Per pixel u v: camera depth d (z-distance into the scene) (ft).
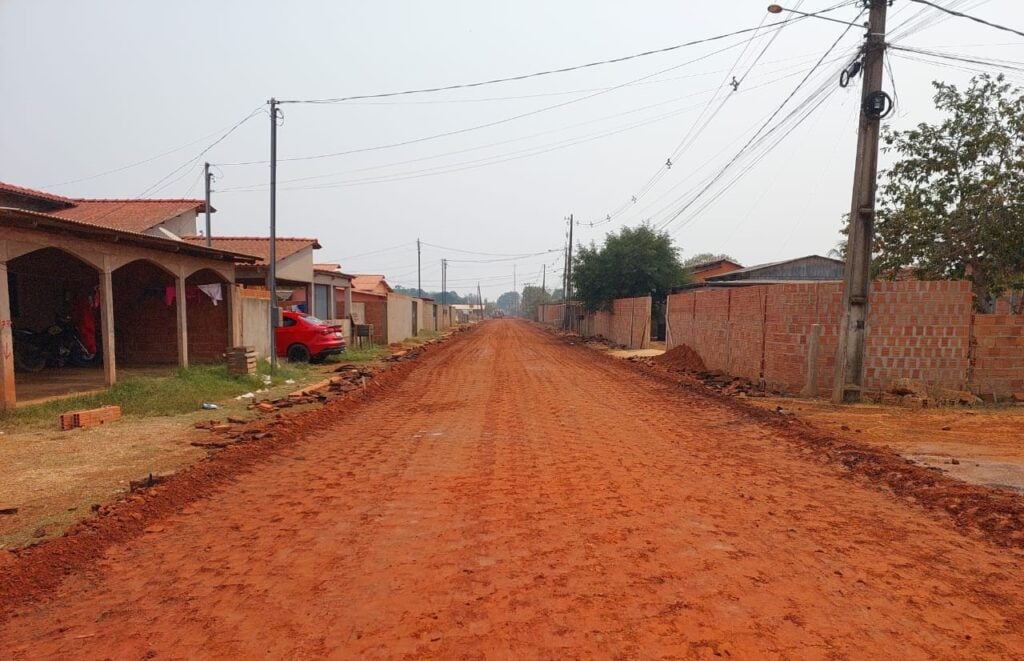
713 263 147.33
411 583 13.29
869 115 38.60
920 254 57.88
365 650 10.60
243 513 18.31
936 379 39.58
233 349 48.03
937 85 56.59
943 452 25.26
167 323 57.93
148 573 14.06
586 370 64.28
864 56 38.91
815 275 118.11
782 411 35.45
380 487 20.85
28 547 15.16
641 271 114.52
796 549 15.17
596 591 12.76
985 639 10.89
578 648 10.54
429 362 74.74
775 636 10.93
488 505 18.65
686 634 10.99
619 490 20.20
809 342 42.55
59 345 53.42
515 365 69.87
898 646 10.62
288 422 31.55
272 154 55.11
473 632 11.14
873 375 40.11
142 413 34.06
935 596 12.60
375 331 107.55
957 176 56.18
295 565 14.38
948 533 16.39
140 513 17.63
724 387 48.34
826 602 12.30
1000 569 14.01
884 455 24.00
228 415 34.37
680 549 15.12
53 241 33.96
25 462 23.47
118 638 11.19
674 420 34.06
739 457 25.27
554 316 249.75
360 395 44.04
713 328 60.49
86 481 20.95
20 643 11.10
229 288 55.57
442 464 23.94
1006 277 54.60
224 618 11.86
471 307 436.76
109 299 38.47
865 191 39.06
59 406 33.19
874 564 14.26
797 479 21.86
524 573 13.71
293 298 88.12
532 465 23.61
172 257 45.27
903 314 39.65
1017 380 39.47
